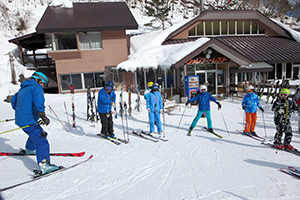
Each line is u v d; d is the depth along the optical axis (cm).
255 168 404
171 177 366
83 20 1513
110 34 1522
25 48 1844
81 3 1862
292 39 2058
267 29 2062
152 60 1419
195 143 558
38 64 1811
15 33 2848
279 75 1938
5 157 435
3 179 343
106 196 304
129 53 1736
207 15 1836
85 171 384
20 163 407
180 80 1493
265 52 1756
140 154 475
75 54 1461
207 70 1429
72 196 301
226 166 413
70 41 1477
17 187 321
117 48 1542
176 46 1548
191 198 300
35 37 1661
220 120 849
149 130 697
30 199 290
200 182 349
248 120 625
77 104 1034
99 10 1728
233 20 1944
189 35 1927
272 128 719
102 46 1518
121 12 1706
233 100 1328
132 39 1959
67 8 1719
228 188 329
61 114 847
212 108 1122
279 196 306
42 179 350
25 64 1769
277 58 1673
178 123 812
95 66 1522
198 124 785
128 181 349
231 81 1650
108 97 571
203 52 1331
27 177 354
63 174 370
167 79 1587
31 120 355
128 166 408
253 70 1516
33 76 371
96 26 1427
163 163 425
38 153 362
